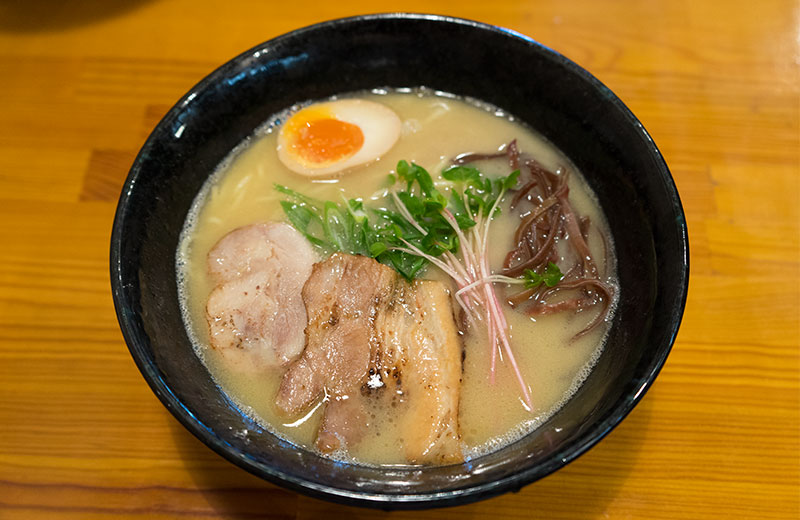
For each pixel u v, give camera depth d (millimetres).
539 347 303
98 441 307
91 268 348
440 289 302
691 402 316
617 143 315
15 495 296
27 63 407
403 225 324
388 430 279
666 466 302
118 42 414
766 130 389
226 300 310
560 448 248
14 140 383
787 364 325
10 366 324
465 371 298
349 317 296
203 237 334
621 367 276
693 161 378
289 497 295
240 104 339
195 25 421
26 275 345
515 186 339
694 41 418
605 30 421
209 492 296
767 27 424
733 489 298
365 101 360
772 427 311
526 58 332
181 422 252
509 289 313
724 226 360
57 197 367
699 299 340
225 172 348
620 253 317
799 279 345
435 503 236
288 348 300
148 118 391
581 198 338
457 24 333
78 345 329
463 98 365
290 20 422
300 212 334
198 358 301
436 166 350
